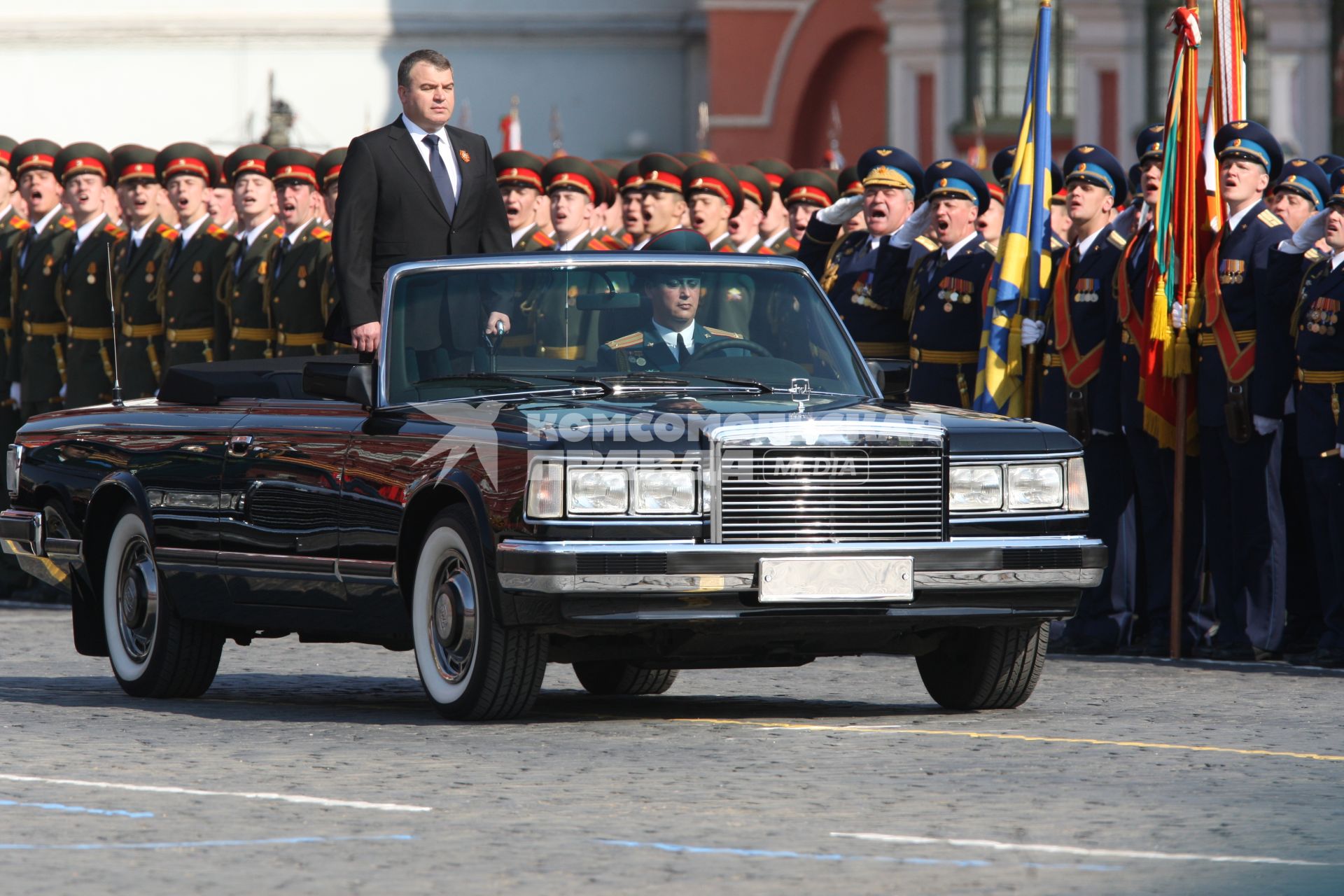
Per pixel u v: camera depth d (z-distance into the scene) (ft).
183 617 81.82
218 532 80.18
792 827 54.13
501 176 120.37
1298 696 82.02
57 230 132.87
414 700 82.99
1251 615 97.45
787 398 75.25
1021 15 280.92
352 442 75.41
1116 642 100.99
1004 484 71.46
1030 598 71.61
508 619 68.54
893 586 69.31
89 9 326.44
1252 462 96.84
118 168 130.52
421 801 57.88
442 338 77.87
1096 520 101.91
